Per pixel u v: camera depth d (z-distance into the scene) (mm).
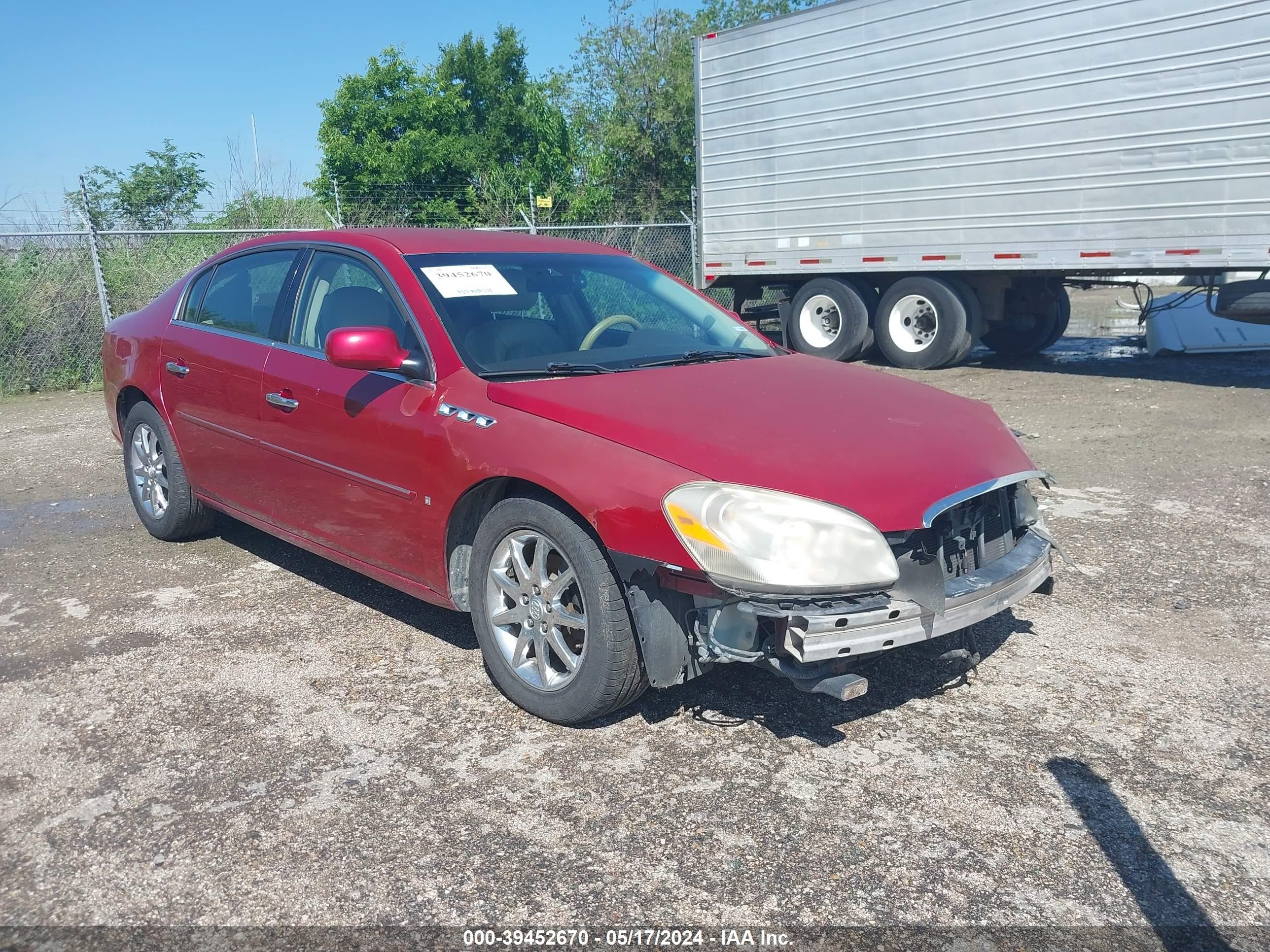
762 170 12250
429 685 3529
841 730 3182
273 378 4148
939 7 10266
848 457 2930
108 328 5629
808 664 2709
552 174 30344
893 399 3496
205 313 4828
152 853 2568
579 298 4082
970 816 2709
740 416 3127
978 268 10477
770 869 2488
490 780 2902
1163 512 5488
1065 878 2451
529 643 3287
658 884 2430
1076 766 2955
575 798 2807
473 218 25547
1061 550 3455
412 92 27406
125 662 3756
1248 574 4516
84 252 12219
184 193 18203
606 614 2959
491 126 28781
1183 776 2900
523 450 3125
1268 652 3717
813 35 11391
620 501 2861
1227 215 8695
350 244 4125
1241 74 8406
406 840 2617
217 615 4227
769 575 2643
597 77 37250
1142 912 2326
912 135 10734
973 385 10195
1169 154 8945
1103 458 6785
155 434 5086
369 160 26188
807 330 12508
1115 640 3854
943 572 2893
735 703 3361
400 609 4277
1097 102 9320
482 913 2334
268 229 12773
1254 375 9922
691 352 3953
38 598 4488
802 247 12039
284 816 2730
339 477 3852
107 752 3080
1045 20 9523
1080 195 9586
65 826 2693
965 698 3395
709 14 37438
